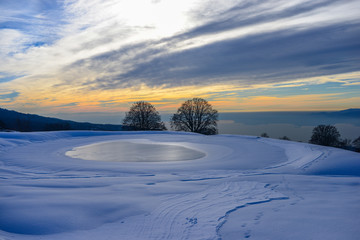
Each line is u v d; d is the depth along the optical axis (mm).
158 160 17000
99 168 14023
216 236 4738
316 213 5684
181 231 5020
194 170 13680
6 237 4656
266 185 9242
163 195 7586
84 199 6844
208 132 49500
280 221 5258
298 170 13391
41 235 4855
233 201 7062
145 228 5195
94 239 4656
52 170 13398
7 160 16062
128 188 8383
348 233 4469
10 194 7098
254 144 25031
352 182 9797
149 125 53844
